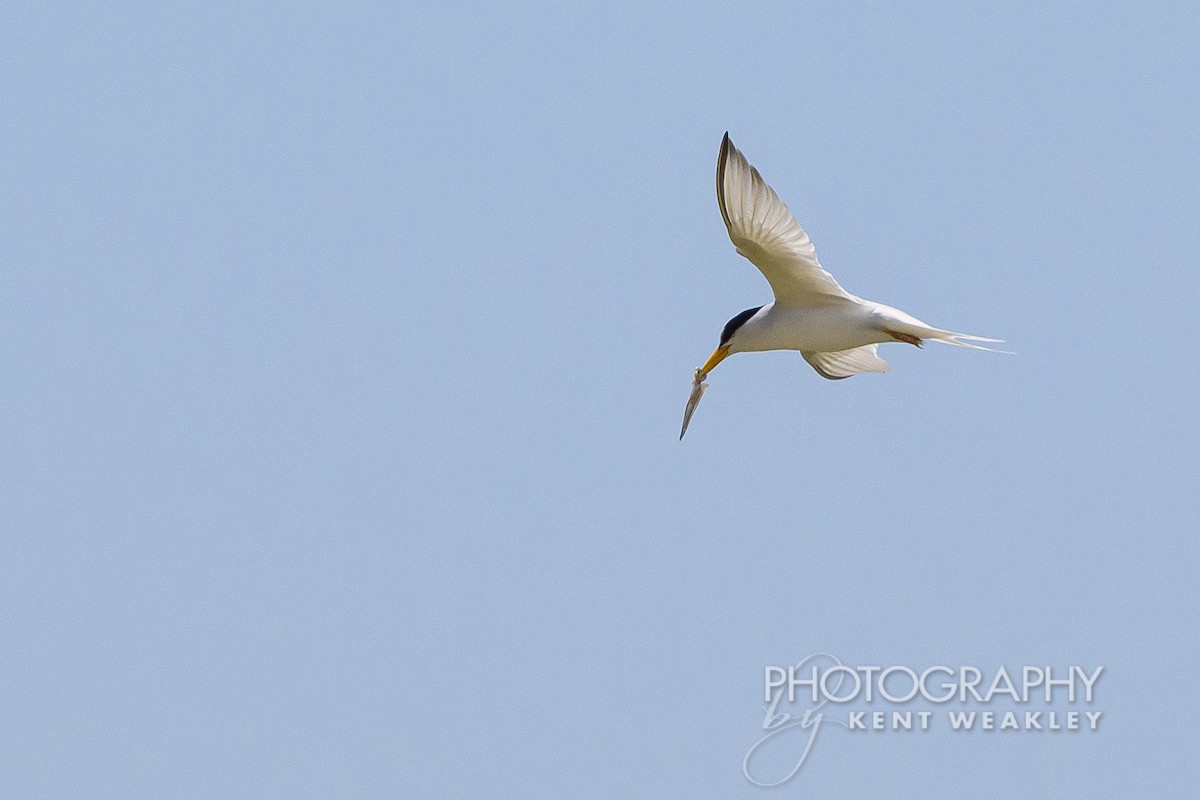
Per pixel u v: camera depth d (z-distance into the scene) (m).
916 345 15.29
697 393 16.25
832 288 15.23
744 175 14.21
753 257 15.03
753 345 15.99
